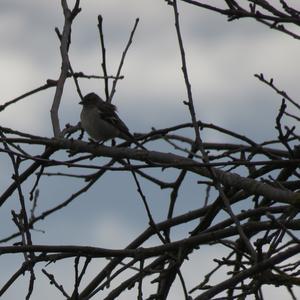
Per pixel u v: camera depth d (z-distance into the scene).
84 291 15.28
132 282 13.46
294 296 12.57
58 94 14.95
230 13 11.16
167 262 15.28
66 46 15.09
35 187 15.16
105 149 14.33
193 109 11.45
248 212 14.14
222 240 14.47
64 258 13.06
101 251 12.75
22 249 12.38
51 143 14.37
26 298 12.81
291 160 11.70
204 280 13.22
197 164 11.34
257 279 12.71
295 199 12.17
